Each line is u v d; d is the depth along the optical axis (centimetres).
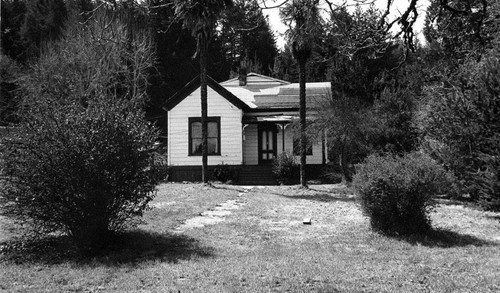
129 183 918
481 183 1412
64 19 3803
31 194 848
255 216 1409
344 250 943
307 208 1598
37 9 3928
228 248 953
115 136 891
